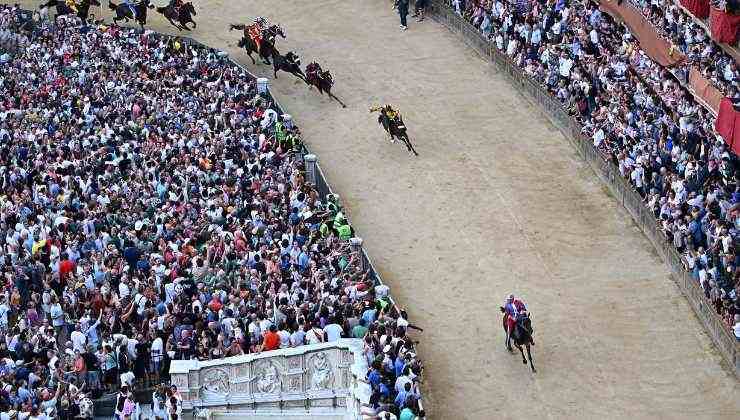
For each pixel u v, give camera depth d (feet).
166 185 242.78
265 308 205.05
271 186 243.81
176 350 199.41
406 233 248.32
